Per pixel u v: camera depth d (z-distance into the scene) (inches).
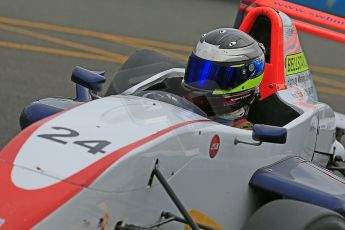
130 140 529.0
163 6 1893.5
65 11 1724.9
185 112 597.6
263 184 628.7
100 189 491.8
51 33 1525.6
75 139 527.5
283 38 794.8
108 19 1695.4
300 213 565.3
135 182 514.9
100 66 1354.6
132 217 520.4
